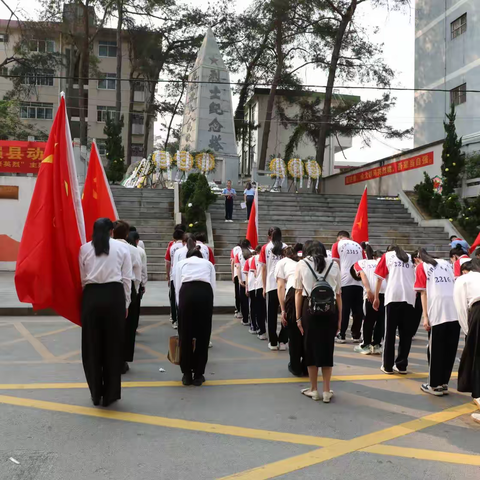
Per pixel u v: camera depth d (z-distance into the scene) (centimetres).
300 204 2272
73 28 3009
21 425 430
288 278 614
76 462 360
